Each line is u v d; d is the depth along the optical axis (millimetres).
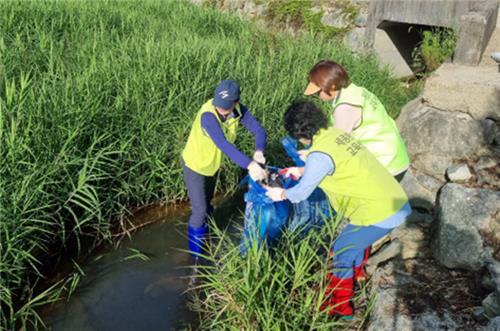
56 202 4293
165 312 3809
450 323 3199
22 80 4430
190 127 5285
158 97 5445
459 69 5152
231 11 11758
